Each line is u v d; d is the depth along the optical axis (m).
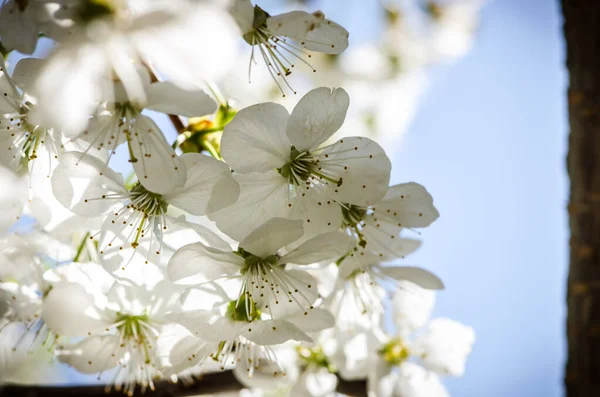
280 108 0.30
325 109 0.30
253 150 0.30
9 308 0.31
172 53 0.28
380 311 0.32
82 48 0.28
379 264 0.32
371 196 0.30
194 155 0.29
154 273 0.30
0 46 0.30
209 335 0.30
